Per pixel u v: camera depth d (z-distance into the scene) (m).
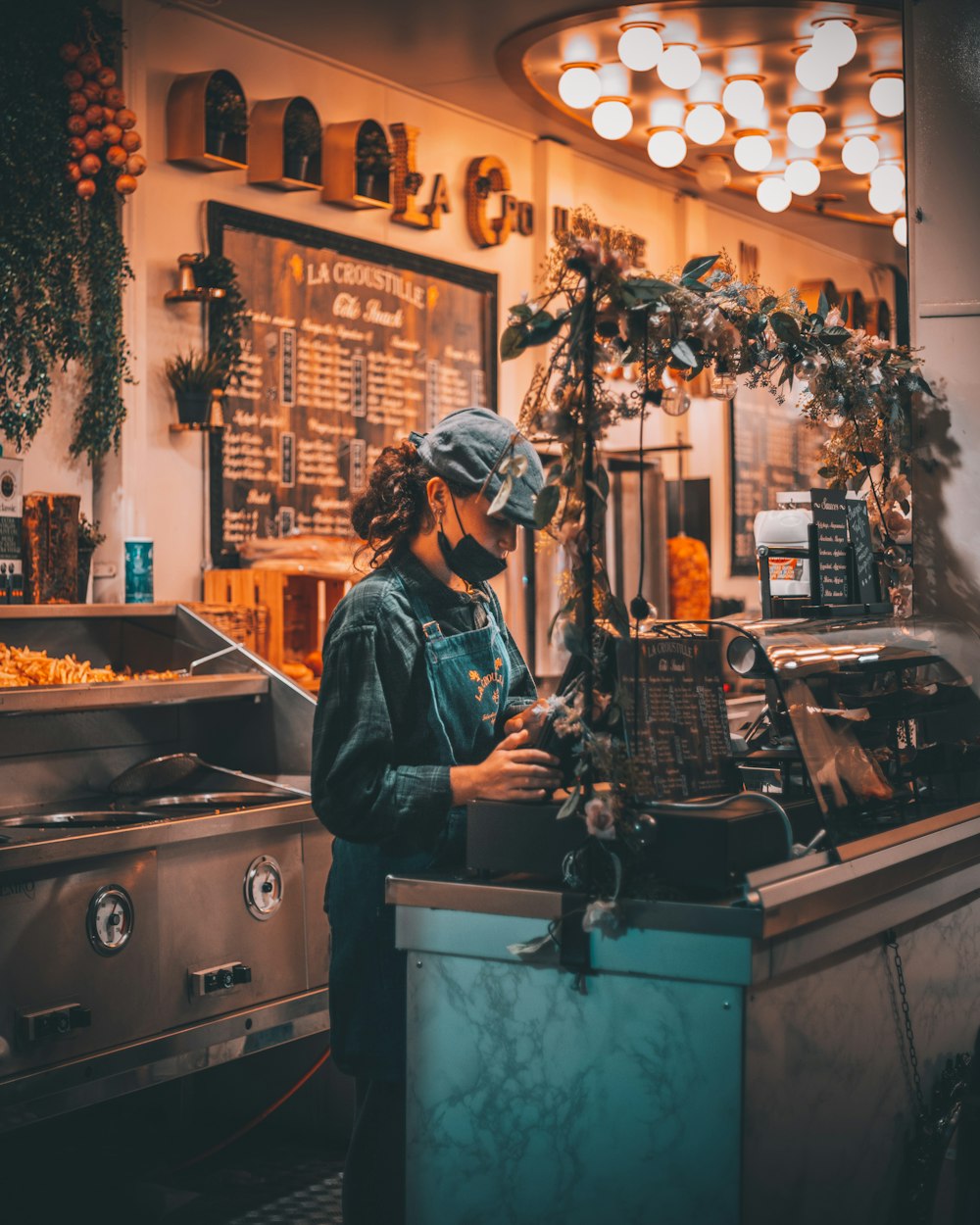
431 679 2.33
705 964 1.88
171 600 4.91
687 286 2.23
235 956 3.41
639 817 1.95
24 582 3.85
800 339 2.74
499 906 2.05
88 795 3.74
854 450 3.12
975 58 3.04
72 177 4.29
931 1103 2.52
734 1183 1.89
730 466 8.45
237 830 3.40
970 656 2.93
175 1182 3.57
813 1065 2.10
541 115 6.41
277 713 3.95
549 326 2.04
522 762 2.08
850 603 2.79
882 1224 2.33
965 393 3.07
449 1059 2.12
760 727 2.54
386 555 2.55
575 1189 2.01
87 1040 3.04
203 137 4.79
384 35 5.38
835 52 5.15
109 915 3.09
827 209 8.33
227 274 4.92
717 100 6.13
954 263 3.08
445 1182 2.12
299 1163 3.70
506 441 2.29
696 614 7.38
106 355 4.47
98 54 4.45
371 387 5.82
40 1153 3.76
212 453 5.05
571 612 2.02
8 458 3.92
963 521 3.08
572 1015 2.01
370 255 5.79
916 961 2.49
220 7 5.00
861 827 2.25
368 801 2.17
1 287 4.10
